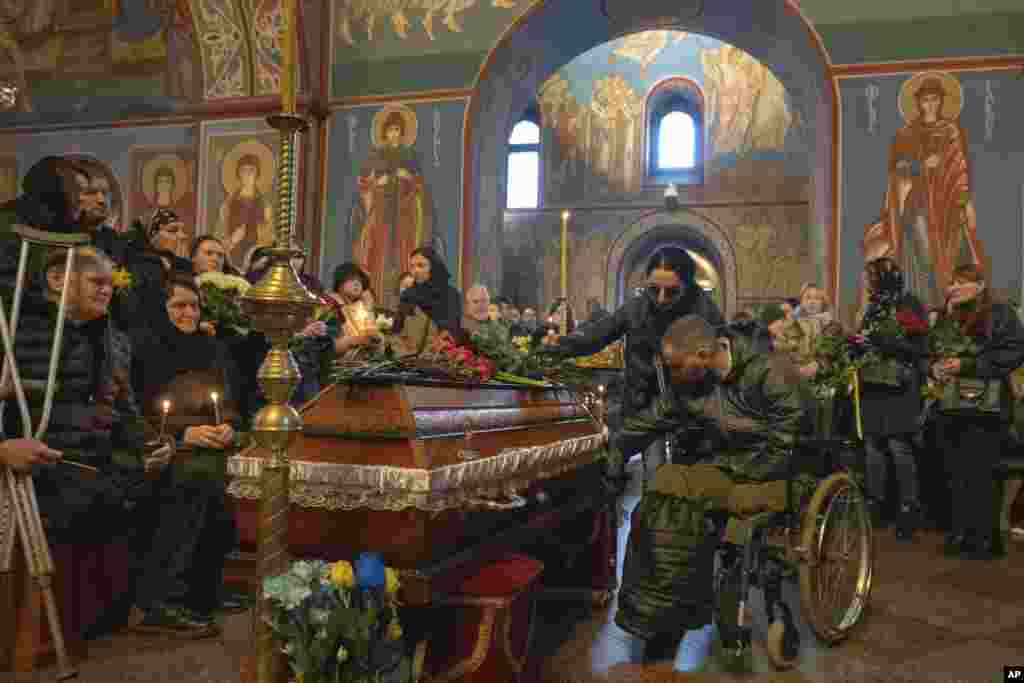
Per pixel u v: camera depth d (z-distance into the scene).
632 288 20.19
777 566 2.96
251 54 10.10
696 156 19.23
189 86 10.36
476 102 9.84
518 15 9.79
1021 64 8.29
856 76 8.73
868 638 3.36
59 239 2.78
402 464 2.06
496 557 2.50
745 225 18.72
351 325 4.55
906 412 5.81
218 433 3.17
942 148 8.45
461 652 2.24
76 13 10.70
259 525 1.96
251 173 10.09
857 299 8.56
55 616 2.57
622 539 5.16
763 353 3.00
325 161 10.15
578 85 19.61
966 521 5.23
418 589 2.05
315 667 1.89
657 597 2.89
